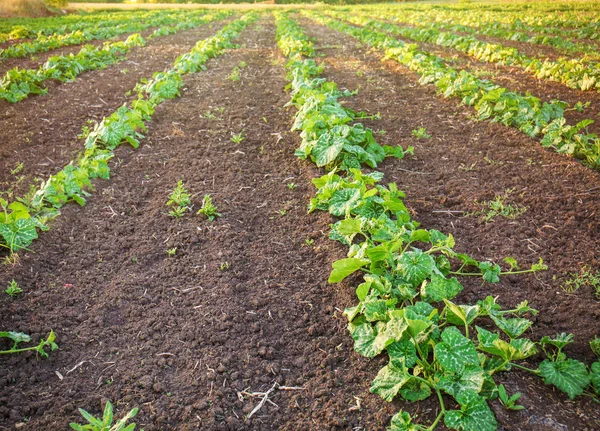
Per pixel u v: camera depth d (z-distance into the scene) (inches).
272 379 132.5
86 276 173.3
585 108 348.2
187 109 354.3
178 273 176.1
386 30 818.8
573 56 550.3
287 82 426.6
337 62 524.1
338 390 127.3
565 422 113.6
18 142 289.0
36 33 790.5
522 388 123.5
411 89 405.1
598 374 120.0
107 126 276.8
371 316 135.0
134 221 210.2
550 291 162.2
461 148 283.9
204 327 149.9
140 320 153.1
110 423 105.7
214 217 213.0
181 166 263.3
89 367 135.2
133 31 874.8
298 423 119.3
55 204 212.8
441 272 165.3
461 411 107.3
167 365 136.2
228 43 625.6
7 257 175.9
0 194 227.5
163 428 117.6
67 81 425.7
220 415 121.3
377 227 179.2
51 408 122.3
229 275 174.7
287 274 176.6
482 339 125.0
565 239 191.6
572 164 251.0
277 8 1980.8
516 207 215.5
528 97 326.3
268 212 219.3
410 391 119.8
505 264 178.7
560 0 1577.3
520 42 685.9
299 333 148.6
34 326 147.2
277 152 280.4
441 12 1208.2
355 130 261.9
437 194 233.3
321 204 214.7
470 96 353.7
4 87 365.7
